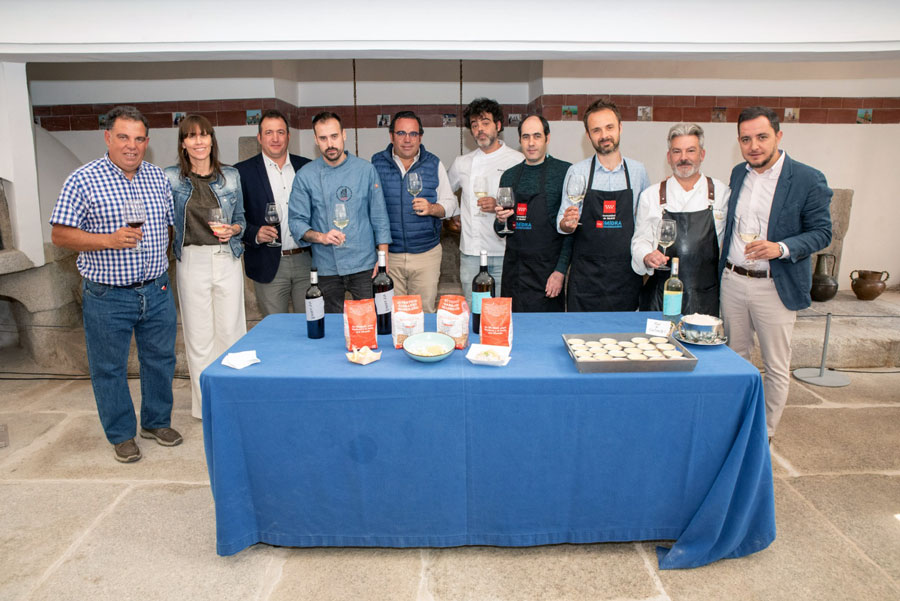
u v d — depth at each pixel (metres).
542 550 2.20
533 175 3.32
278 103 4.97
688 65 4.74
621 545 2.23
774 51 3.27
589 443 2.02
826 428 3.23
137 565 2.15
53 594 2.01
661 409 1.98
